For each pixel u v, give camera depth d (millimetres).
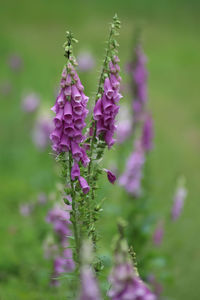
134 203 3955
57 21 16812
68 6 17844
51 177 5527
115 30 2764
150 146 3969
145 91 4309
